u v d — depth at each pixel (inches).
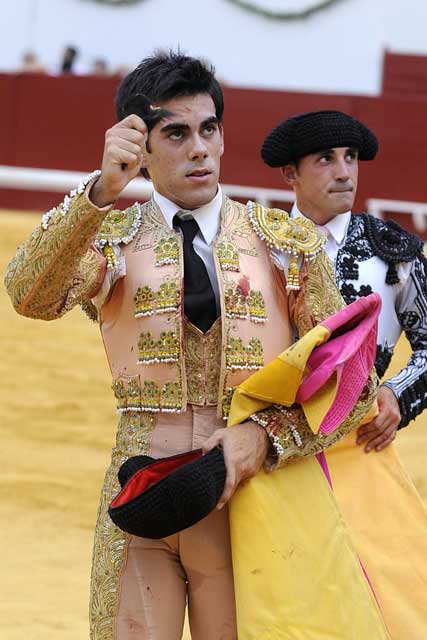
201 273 266.4
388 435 313.0
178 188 264.4
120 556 260.1
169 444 262.7
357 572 259.3
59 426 717.3
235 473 247.8
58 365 829.8
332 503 263.4
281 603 250.7
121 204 1268.5
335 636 250.4
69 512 586.9
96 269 263.3
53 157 1386.6
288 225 271.7
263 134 1315.2
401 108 1286.9
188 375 263.1
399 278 341.4
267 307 267.6
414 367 335.3
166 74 260.1
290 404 255.3
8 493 604.7
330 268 272.4
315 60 1782.7
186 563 262.4
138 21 1786.4
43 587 477.1
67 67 1692.9
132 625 257.4
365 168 1293.1
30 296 255.8
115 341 268.8
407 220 1295.5
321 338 253.0
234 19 1776.6
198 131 261.7
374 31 1776.6
